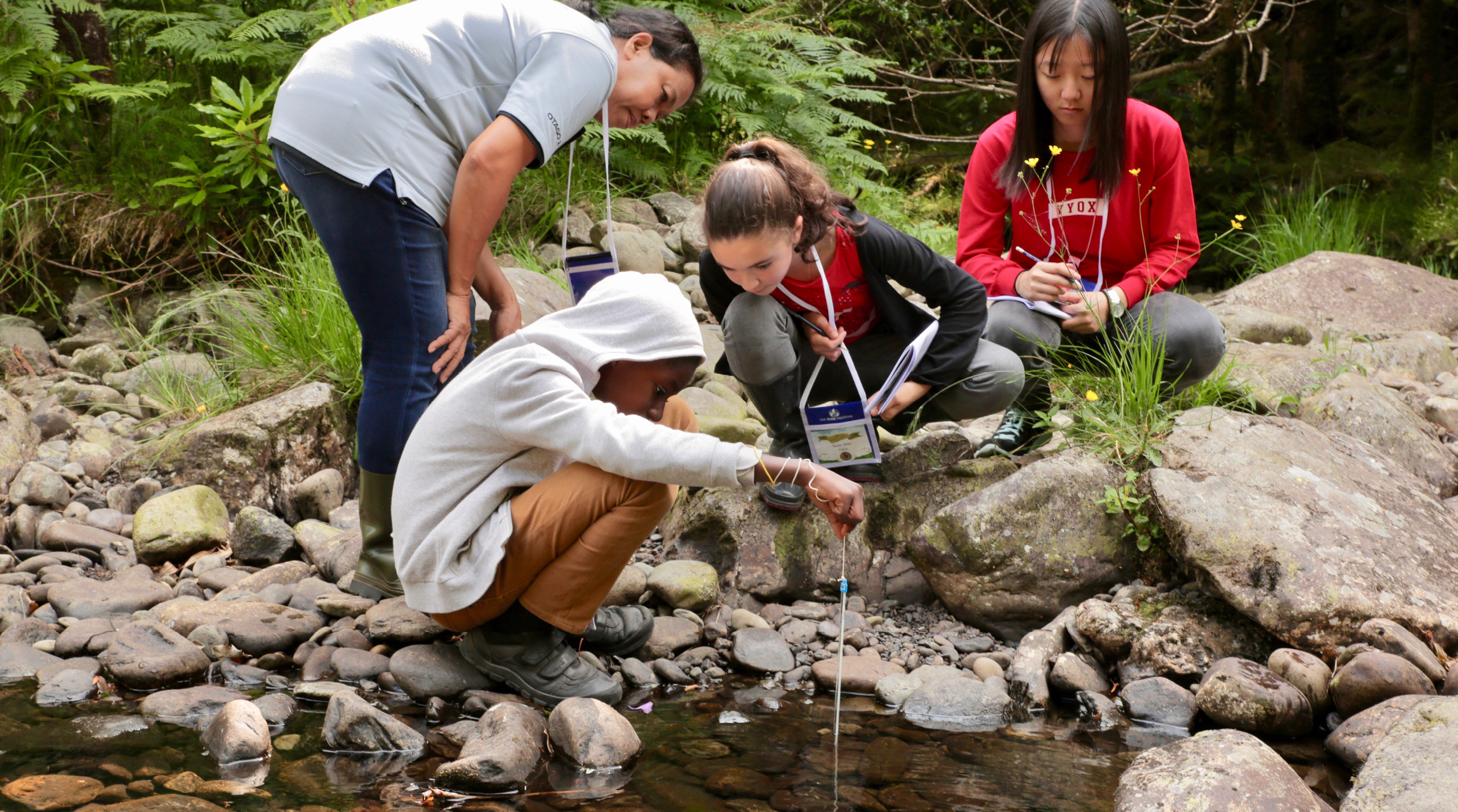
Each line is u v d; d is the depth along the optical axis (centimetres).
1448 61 955
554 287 451
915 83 945
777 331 278
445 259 270
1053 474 287
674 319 224
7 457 364
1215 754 194
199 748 212
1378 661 226
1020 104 302
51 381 445
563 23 258
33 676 246
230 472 350
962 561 281
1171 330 311
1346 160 837
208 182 505
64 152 528
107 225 505
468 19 257
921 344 275
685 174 610
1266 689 227
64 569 302
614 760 209
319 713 234
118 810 183
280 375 404
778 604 296
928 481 309
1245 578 253
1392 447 337
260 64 541
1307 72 927
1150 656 253
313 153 247
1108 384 311
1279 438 301
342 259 256
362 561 282
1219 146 905
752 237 242
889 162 844
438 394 271
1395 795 176
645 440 215
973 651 275
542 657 239
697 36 597
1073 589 278
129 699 237
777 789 200
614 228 532
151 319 501
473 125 260
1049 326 309
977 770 210
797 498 298
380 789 197
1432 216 730
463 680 243
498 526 224
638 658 269
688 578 288
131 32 575
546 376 218
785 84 627
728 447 218
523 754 204
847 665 260
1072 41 283
